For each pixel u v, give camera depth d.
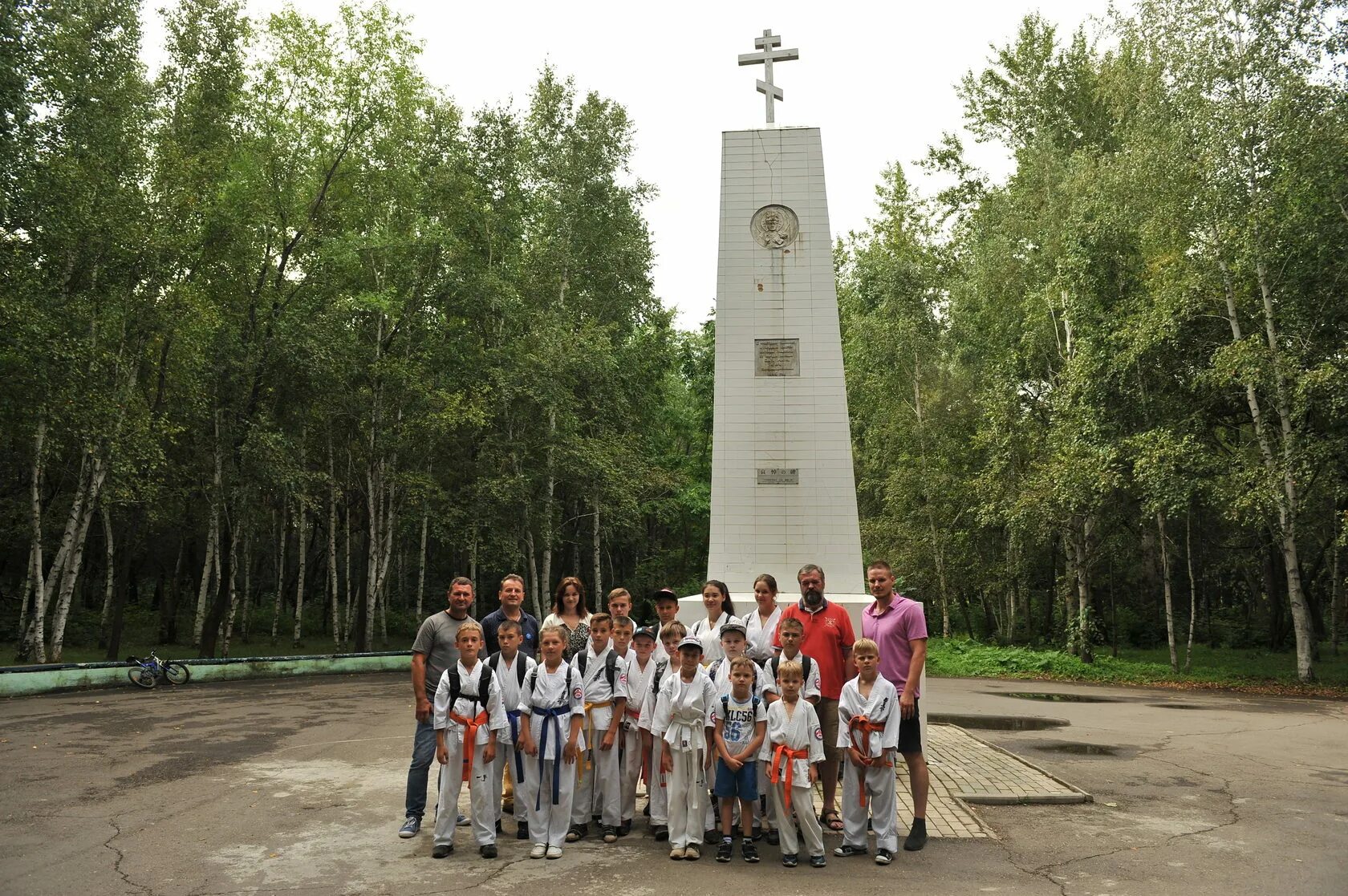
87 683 17.14
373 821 7.39
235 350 23.62
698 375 42.59
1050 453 25.66
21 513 26.27
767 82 11.68
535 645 7.70
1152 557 35.25
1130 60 22.89
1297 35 19.39
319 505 27.41
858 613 9.84
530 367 27.08
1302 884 5.97
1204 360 21.97
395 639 34.75
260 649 29.98
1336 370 18.34
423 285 26.64
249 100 24.53
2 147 17.08
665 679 6.75
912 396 32.31
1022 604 38.78
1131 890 5.81
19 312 17.36
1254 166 19.94
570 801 6.68
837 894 5.66
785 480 10.86
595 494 29.34
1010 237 28.00
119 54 21.08
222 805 7.91
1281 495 19.69
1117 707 16.69
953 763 9.99
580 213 30.83
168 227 21.39
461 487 28.25
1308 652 20.45
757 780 6.57
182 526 30.33
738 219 11.41
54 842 6.70
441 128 27.05
